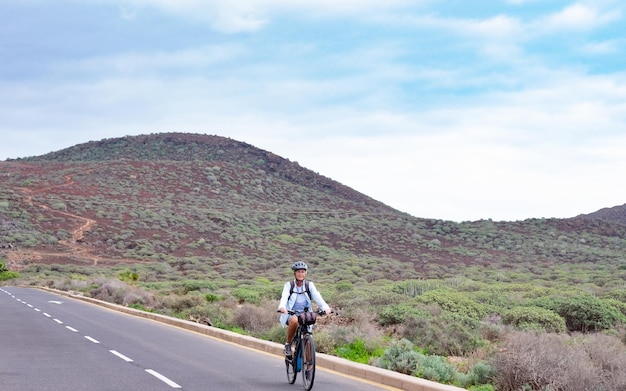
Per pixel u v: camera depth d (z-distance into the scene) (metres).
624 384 11.38
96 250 92.75
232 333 20.38
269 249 103.62
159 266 84.94
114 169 142.12
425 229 126.25
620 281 59.53
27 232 94.25
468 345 19.70
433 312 27.89
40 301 41.41
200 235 106.12
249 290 47.25
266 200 151.12
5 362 14.28
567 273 80.31
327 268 86.44
